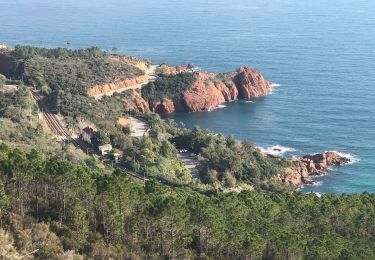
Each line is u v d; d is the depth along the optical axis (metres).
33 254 80.88
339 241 109.50
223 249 99.81
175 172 196.50
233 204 115.69
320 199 138.00
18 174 95.19
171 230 94.38
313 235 117.00
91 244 88.06
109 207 91.94
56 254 81.44
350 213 127.81
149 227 97.75
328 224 122.56
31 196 99.25
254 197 127.00
